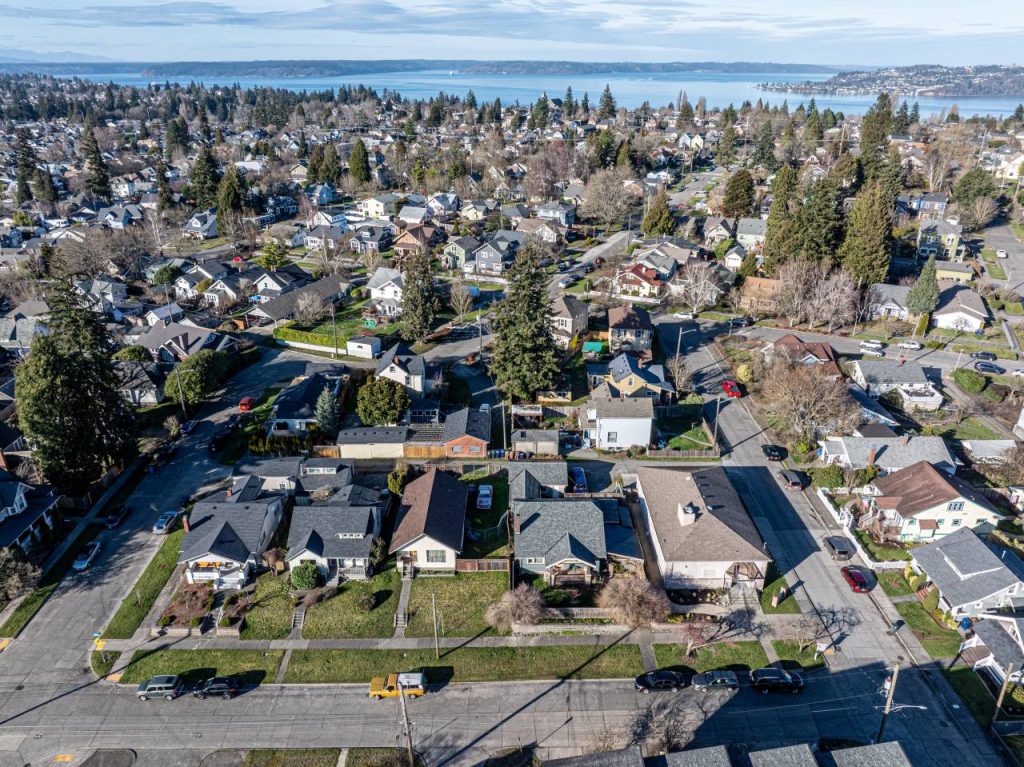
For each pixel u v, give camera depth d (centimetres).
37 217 14625
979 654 4016
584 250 12500
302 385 6919
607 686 3884
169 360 8094
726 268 11062
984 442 6028
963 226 13188
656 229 12562
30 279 10538
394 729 3638
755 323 9256
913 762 3422
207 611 4419
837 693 3806
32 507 5109
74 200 15875
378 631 4272
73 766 3441
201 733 3619
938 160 16200
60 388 5369
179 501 5556
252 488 5403
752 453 6200
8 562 4466
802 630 4162
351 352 8400
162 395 7375
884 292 9306
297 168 19550
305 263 12150
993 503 5409
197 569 4672
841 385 6431
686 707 3738
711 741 3544
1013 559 4531
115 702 3812
